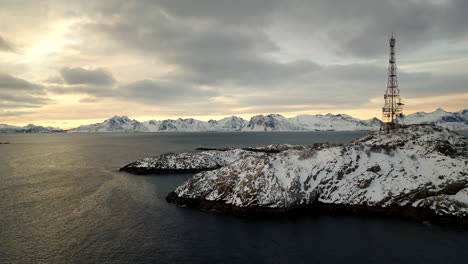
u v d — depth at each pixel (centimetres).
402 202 5019
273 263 3312
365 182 5550
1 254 3441
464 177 5259
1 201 5525
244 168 6097
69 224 4397
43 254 3456
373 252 3572
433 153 6322
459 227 4309
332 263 3312
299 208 5178
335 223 4597
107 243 3772
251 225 4522
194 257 3441
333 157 6212
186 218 4803
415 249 3641
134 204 5484
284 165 5978
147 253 3522
